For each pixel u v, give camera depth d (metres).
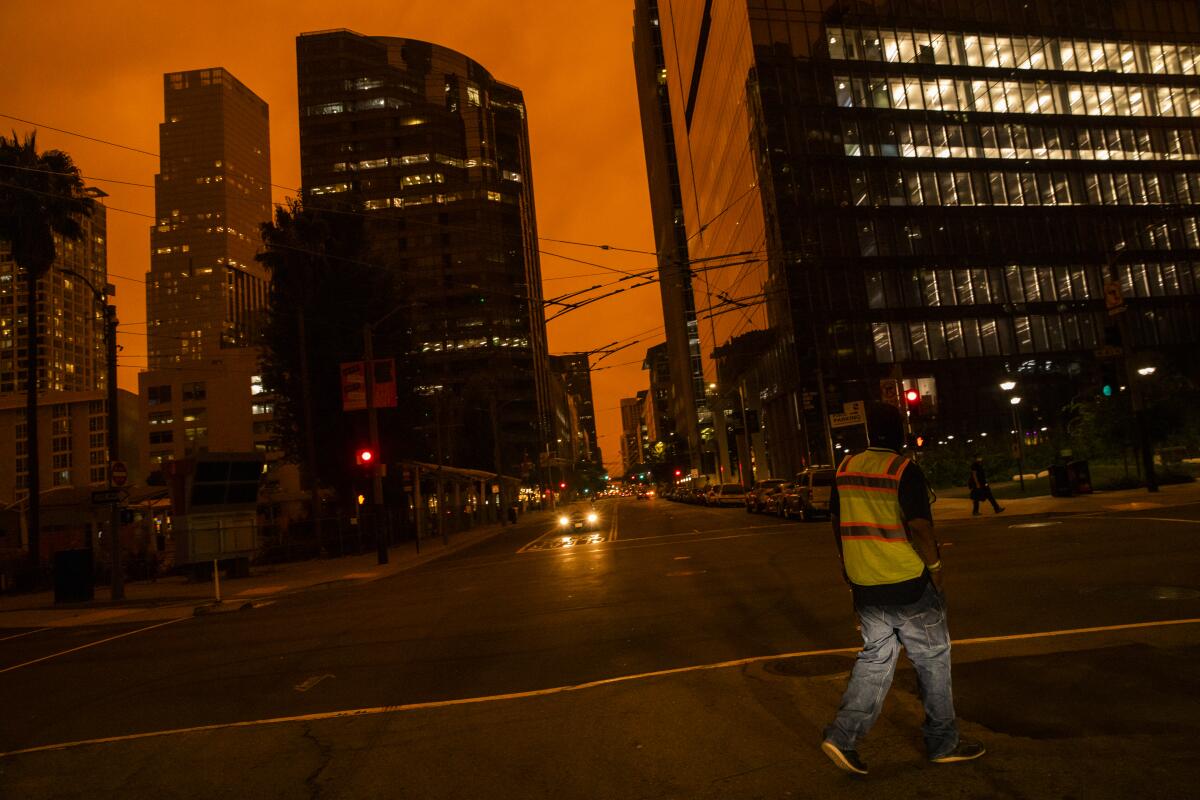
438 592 15.62
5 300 168.88
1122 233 55.97
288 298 38.16
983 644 6.84
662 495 147.50
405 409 39.28
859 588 4.14
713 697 5.94
